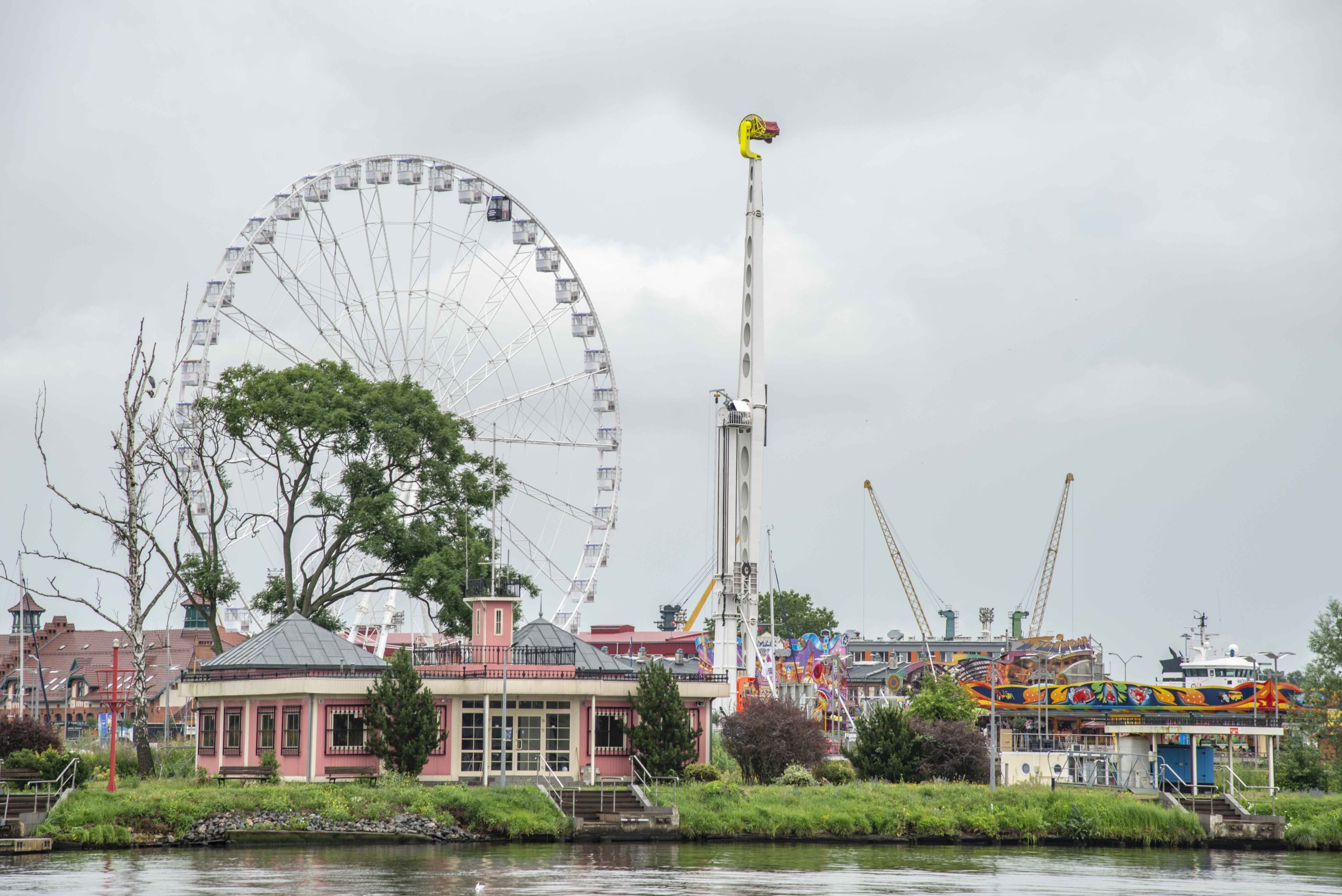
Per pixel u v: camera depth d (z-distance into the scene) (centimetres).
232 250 13075
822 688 15225
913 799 9838
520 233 14425
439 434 12231
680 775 9862
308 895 6556
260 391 11769
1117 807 9888
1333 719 13075
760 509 14238
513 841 8869
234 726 9894
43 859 7750
